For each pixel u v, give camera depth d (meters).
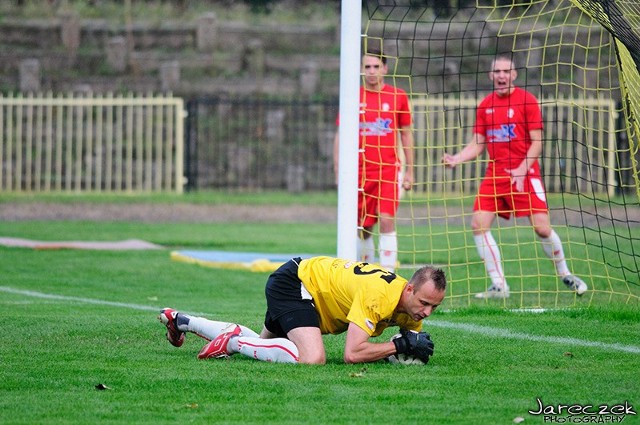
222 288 36.19
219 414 16.55
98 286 36.31
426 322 26.98
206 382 18.80
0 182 81.06
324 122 89.56
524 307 30.64
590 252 46.22
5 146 88.75
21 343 23.11
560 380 19.23
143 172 88.19
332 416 16.42
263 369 19.98
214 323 21.81
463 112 82.44
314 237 55.53
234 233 57.38
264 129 89.69
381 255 34.97
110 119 82.06
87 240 52.53
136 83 92.62
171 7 110.88
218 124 88.75
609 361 21.30
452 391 18.25
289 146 88.50
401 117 35.19
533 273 39.84
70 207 71.12
